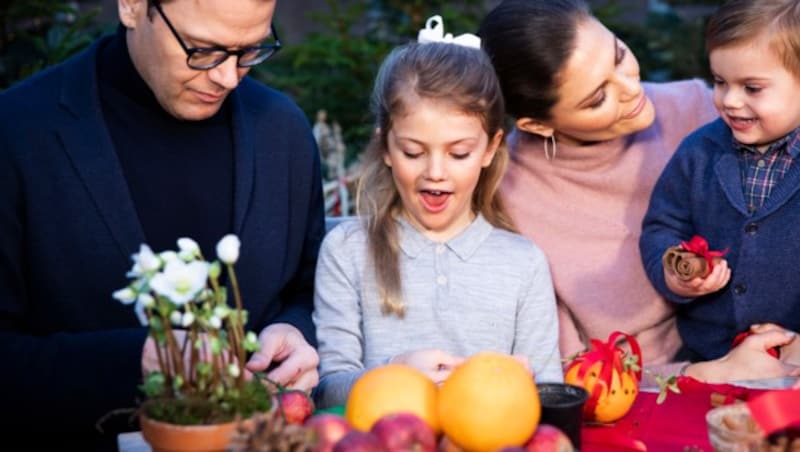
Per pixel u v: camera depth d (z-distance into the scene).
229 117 2.24
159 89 2.03
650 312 2.44
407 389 1.58
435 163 2.01
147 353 1.91
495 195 2.33
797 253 2.22
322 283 2.23
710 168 2.37
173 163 2.16
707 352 2.40
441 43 2.15
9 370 1.92
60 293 2.06
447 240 2.19
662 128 2.60
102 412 1.92
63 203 2.04
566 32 2.24
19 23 4.41
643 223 2.48
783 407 1.54
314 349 2.06
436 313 2.14
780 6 2.12
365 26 6.79
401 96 2.00
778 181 2.27
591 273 2.44
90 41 4.15
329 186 3.64
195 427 1.43
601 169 2.50
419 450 1.40
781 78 2.13
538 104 2.32
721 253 2.15
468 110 1.99
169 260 1.46
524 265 2.19
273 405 1.54
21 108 2.08
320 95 5.19
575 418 1.61
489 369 1.51
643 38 5.58
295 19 7.47
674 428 1.84
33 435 1.99
